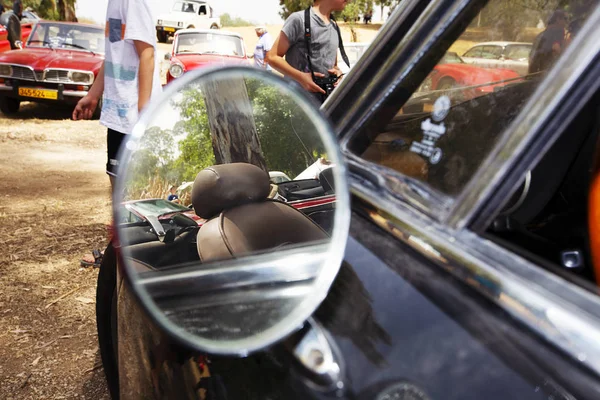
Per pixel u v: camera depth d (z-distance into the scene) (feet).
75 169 25.20
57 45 36.99
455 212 3.17
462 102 4.03
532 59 4.24
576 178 4.39
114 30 11.39
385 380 2.84
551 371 2.43
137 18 11.19
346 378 2.96
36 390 9.12
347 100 4.44
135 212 5.34
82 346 10.37
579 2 4.28
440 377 2.68
